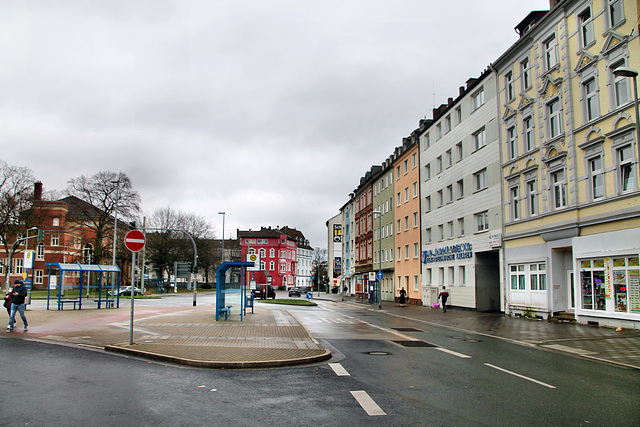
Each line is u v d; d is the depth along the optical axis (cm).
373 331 1886
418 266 4538
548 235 2425
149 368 973
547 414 668
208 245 8975
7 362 1002
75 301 2622
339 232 6022
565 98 2316
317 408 683
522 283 2738
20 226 6000
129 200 5872
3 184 5756
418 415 653
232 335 1527
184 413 643
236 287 2619
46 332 1556
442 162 3981
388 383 867
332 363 1086
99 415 622
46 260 7381
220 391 780
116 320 1983
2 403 673
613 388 858
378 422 617
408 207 4856
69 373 898
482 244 3219
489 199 3136
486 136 3186
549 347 1457
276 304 3978
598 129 2088
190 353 1124
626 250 1894
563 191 2352
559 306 2423
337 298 6394
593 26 2144
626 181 1955
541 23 2503
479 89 3331
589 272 2120
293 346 1292
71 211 7731
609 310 1988
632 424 625
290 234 15188
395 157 5322
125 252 6397
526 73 2747
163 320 2008
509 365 1102
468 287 3453
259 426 592
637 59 1888
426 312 3262
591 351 1356
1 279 7269
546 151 2462
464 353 1294
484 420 634
